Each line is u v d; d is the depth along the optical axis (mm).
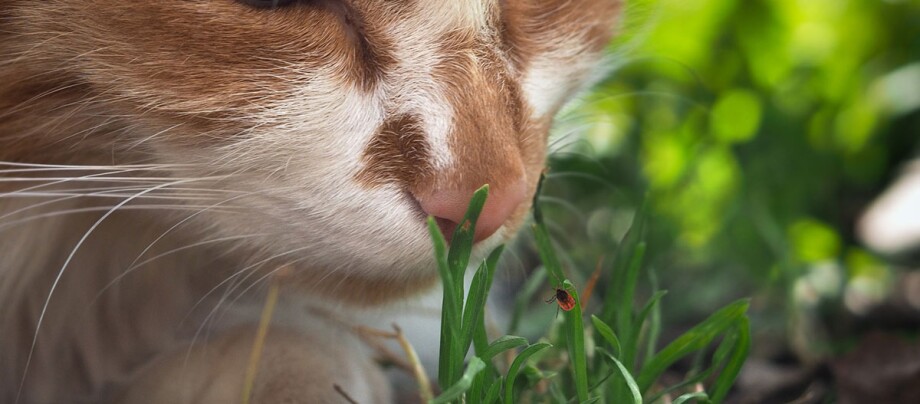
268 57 332
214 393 348
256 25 330
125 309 377
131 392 356
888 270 467
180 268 373
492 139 333
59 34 331
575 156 434
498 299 443
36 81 338
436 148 331
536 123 355
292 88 333
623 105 500
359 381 358
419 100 334
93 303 376
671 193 488
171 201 351
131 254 370
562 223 477
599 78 408
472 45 339
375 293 348
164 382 353
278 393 346
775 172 494
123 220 365
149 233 366
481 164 331
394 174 333
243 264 356
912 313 431
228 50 330
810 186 499
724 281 460
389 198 332
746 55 535
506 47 350
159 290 376
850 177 525
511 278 439
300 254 343
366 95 335
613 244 465
